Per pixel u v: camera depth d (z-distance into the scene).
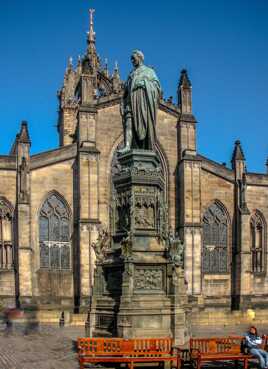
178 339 26.83
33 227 75.12
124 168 29.44
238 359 25.70
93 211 75.56
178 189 81.62
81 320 54.31
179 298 27.48
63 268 76.38
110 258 29.00
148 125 29.23
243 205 84.06
